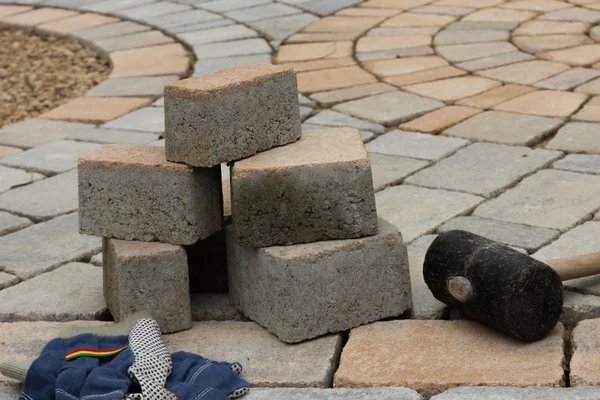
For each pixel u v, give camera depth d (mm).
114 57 9180
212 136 3793
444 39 8969
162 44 9531
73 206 5578
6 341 3969
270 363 3686
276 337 3898
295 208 3826
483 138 6312
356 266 3865
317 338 3859
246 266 3998
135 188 3947
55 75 9062
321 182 3812
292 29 9797
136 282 3906
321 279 3795
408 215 5133
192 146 3803
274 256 3773
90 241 5051
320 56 8680
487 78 7664
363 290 3900
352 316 3900
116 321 4055
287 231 3850
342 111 7047
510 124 6527
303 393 3449
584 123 6473
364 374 3547
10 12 11414
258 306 3967
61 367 3529
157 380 3441
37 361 3533
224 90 3793
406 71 7996
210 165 3822
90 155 4062
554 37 8758
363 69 8148
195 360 3621
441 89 7441
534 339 3693
